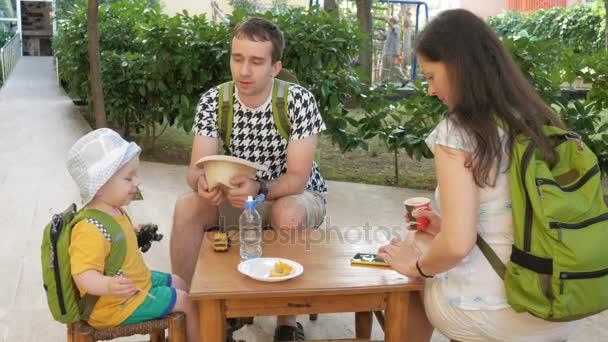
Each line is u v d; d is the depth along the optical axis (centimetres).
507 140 205
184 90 712
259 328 335
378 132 664
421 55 215
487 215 213
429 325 253
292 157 315
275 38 304
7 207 555
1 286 381
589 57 578
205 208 306
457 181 203
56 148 841
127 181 240
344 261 255
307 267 247
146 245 273
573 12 1762
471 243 204
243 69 298
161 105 749
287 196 310
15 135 932
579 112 578
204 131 324
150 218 524
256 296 221
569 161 211
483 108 204
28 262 423
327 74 650
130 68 749
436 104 604
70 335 233
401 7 1689
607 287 198
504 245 212
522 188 201
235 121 323
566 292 195
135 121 837
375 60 1658
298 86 325
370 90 664
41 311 350
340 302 233
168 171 709
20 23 2377
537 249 197
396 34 1595
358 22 692
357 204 584
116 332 233
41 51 2594
